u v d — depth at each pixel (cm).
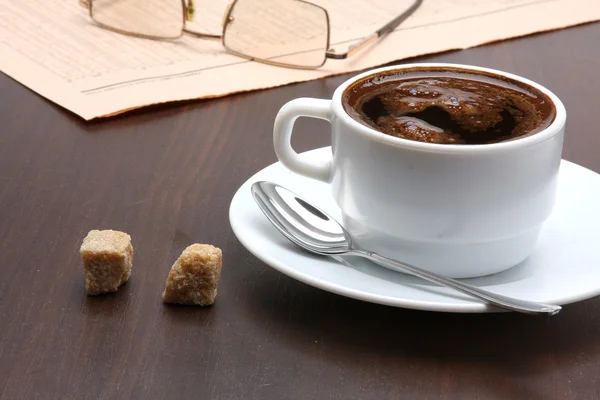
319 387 47
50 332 50
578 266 52
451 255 51
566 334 50
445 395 47
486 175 50
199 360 48
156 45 78
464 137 51
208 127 67
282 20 75
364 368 48
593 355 49
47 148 64
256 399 47
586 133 66
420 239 51
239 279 53
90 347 49
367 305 51
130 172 62
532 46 78
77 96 69
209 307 51
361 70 74
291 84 73
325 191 58
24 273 53
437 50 76
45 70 72
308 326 50
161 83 71
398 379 48
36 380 47
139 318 51
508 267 52
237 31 76
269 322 50
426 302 48
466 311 48
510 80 55
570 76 73
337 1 86
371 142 50
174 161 63
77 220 57
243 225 53
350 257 53
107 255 51
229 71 74
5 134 65
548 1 87
